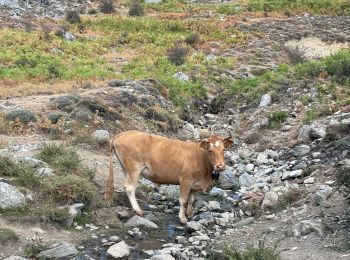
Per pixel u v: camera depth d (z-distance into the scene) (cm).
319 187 1126
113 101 1950
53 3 5700
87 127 1653
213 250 914
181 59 3391
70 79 2612
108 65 3172
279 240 944
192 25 4697
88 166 1352
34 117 1644
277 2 5725
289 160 1454
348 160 1252
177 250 940
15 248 934
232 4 5903
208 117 2222
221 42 4259
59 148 1331
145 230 1073
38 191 1116
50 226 1030
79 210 1090
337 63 2195
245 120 2008
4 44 3419
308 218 1010
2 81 2397
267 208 1136
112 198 1162
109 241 1005
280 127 1780
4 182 1100
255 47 4081
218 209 1180
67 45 3603
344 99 1820
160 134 1848
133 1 5722
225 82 2803
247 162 1529
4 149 1380
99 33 4388
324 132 1515
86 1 6012
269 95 2089
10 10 4962
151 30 4638
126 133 1152
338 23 4891
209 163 1095
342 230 934
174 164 1111
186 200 1116
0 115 1666
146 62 3275
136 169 1123
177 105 2227
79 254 934
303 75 2236
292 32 4569
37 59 3048
